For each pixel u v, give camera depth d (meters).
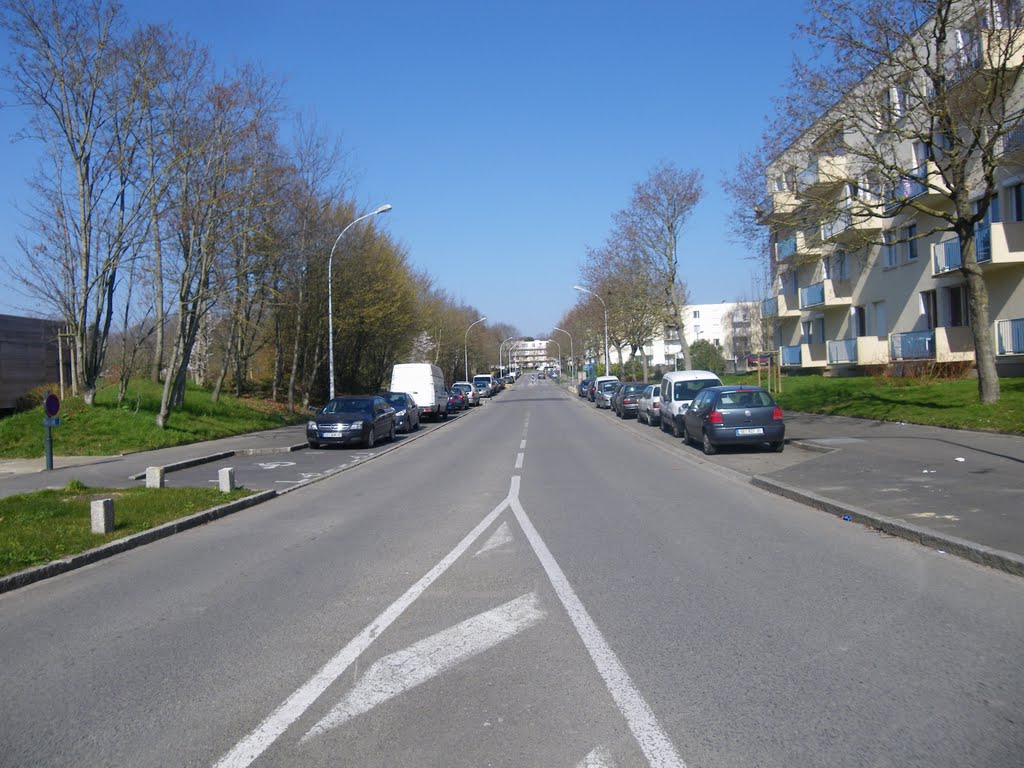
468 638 5.31
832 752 3.55
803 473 12.61
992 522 8.02
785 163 20.52
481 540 8.73
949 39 20.53
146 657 5.11
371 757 3.63
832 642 4.99
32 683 4.69
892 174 19.17
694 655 4.85
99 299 23.72
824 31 17.73
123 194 23.73
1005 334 22.86
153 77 22.84
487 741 3.76
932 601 5.79
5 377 26.69
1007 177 22.36
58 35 21.89
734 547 7.95
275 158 26.11
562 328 99.25
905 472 11.91
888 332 30.33
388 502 12.04
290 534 9.55
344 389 46.53
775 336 43.72
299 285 32.88
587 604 6.04
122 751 3.75
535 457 18.39
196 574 7.52
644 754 3.58
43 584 7.28
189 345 27.30
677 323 41.19
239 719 4.09
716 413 16.50
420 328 52.09
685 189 40.16
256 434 27.30
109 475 16.52
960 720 3.83
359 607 6.17
